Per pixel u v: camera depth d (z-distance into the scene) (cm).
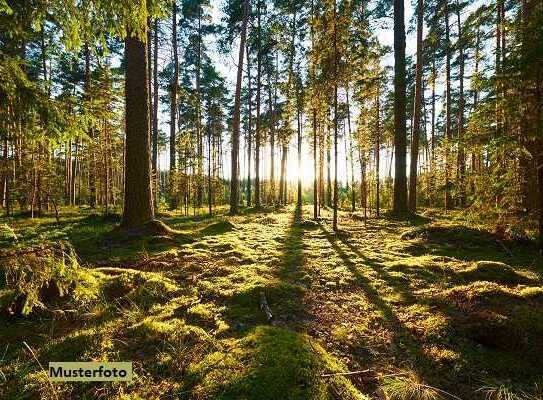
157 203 2128
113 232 974
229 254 828
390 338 444
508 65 725
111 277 577
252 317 477
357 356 402
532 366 384
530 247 857
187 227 1343
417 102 1702
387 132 2258
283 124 2684
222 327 439
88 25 376
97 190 2292
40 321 448
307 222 1441
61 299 485
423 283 638
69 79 2164
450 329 449
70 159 2552
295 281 651
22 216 1636
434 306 522
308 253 886
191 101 2456
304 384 315
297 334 411
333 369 347
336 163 1277
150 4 428
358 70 1436
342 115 2131
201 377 331
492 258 805
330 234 1191
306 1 1984
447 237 1003
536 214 809
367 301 563
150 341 401
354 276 686
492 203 848
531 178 811
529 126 729
